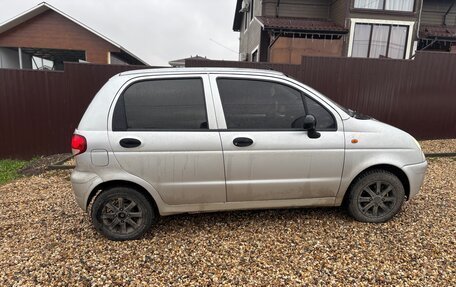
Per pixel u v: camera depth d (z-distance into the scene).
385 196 3.44
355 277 2.54
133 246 3.07
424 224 3.40
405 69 7.55
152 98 3.12
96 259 2.85
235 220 3.59
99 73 6.91
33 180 5.36
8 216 3.83
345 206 3.62
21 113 6.87
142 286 2.48
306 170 3.24
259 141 3.13
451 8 14.20
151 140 3.03
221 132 3.11
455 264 2.68
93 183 3.03
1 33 18.05
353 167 3.31
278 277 2.56
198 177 3.11
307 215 3.67
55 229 3.46
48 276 2.60
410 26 13.14
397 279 2.50
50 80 6.83
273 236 3.21
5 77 6.70
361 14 12.77
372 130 3.36
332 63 7.36
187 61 7.08
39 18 18.16
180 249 3.00
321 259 2.79
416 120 7.79
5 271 2.67
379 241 3.07
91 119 3.05
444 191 4.38
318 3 13.71
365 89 7.55
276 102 3.26
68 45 18.56
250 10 16.94
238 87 3.22
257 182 3.19
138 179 3.05
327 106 3.32
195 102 3.13
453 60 7.61
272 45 12.13
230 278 2.56
